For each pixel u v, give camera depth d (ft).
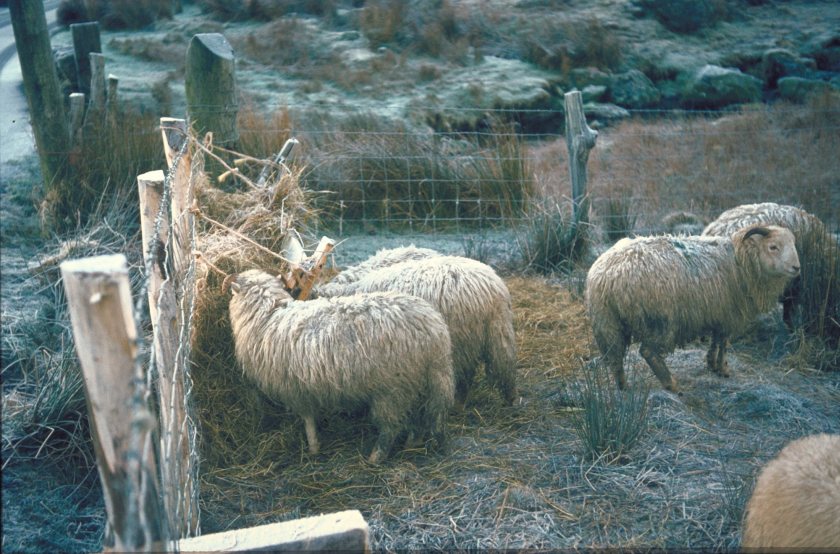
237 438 15.15
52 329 18.49
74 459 14.51
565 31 58.70
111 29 59.77
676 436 15.38
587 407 14.84
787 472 9.32
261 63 51.60
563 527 12.55
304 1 61.82
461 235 27.99
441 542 12.25
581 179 25.61
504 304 16.14
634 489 13.51
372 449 14.84
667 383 17.33
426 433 15.37
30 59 24.48
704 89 57.72
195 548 7.63
